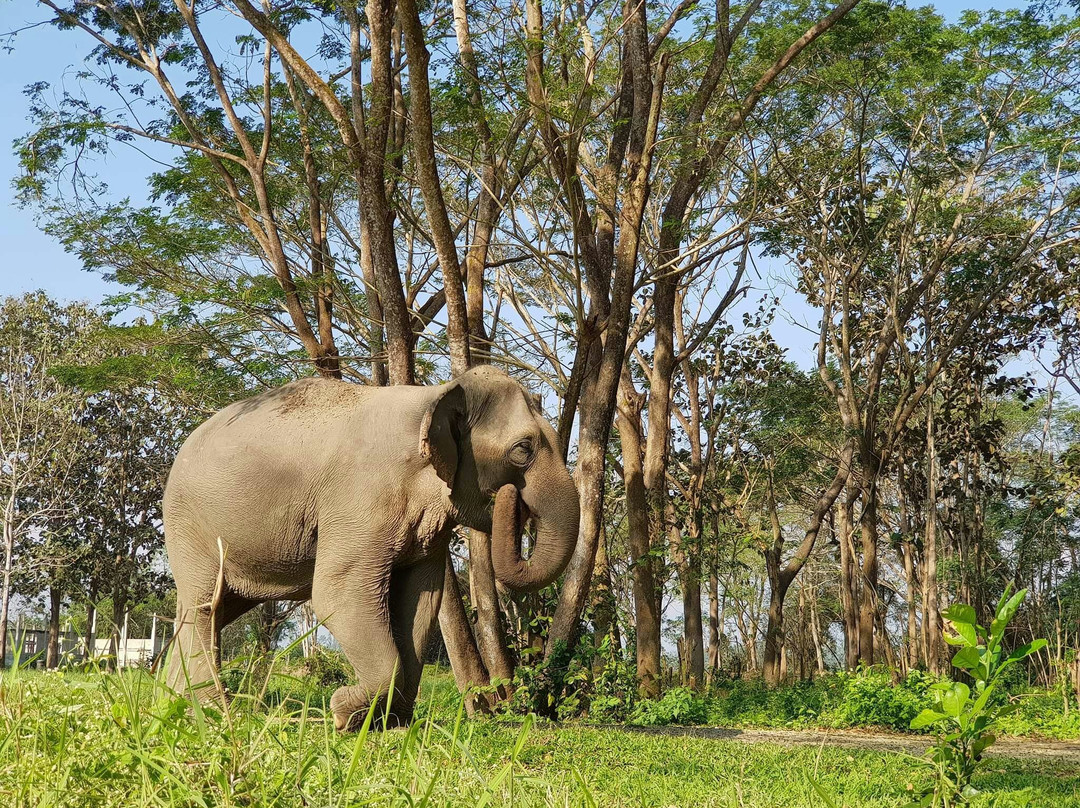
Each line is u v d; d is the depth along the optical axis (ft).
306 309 58.13
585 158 58.75
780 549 93.35
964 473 86.63
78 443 112.37
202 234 57.31
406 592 23.57
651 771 21.04
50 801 8.70
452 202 57.11
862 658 76.43
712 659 99.76
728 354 90.79
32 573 109.60
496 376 24.17
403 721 22.74
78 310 112.37
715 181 61.62
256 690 11.93
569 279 47.55
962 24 69.36
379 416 23.21
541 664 42.19
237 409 24.73
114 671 11.60
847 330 74.79
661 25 51.78
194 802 9.20
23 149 53.01
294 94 53.78
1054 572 95.25
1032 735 48.42
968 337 81.61
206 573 23.86
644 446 87.20
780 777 20.51
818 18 63.21
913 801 13.44
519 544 23.44
